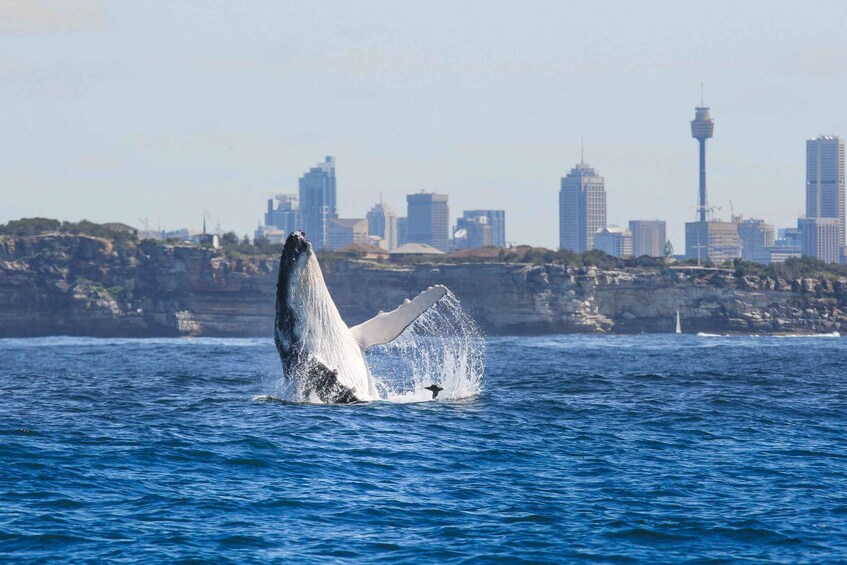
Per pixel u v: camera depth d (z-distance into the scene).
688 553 74.69
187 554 73.00
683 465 104.62
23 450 106.38
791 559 73.31
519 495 90.75
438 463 103.56
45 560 71.50
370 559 72.69
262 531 78.75
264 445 109.62
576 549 75.38
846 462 106.94
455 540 77.12
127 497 88.00
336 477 96.56
